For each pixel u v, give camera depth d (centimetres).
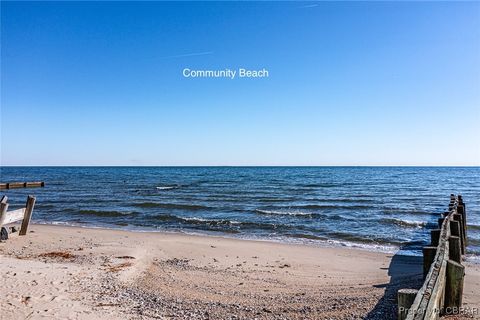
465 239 1386
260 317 590
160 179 7112
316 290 770
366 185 4988
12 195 3572
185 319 580
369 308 598
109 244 1249
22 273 768
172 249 1241
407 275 903
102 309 603
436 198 3225
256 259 1137
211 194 3672
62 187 4791
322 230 1747
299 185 5038
